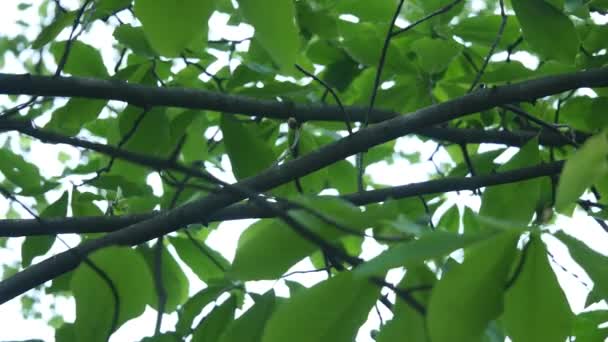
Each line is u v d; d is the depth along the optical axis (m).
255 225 2.19
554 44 2.47
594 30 3.71
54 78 3.27
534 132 4.31
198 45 3.65
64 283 3.61
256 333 2.33
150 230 3.04
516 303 1.91
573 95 4.40
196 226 4.06
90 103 3.47
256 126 4.00
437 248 1.76
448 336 1.81
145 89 3.43
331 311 1.89
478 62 4.31
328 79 4.23
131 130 3.39
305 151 4.13
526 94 3.37
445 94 4.42
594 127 3.89
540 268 1.90
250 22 1.82
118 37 3.28
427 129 4.23
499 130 4.36
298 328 1.89
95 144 2.43
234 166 3.43
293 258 1.95
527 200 2.82
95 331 1.97
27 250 3.62
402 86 4.16
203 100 3.53
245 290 2.82
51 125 3.78
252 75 3.64
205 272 3.76
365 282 1.90
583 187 1.67
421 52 3.59
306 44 4.14
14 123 2.80
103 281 1.95
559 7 2.66
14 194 3.65
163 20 1.83
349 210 1.92
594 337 2.88
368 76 4.24
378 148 4.71
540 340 1.91
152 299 1.97
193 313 2.82
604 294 1.83
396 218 1.92
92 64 3.68
